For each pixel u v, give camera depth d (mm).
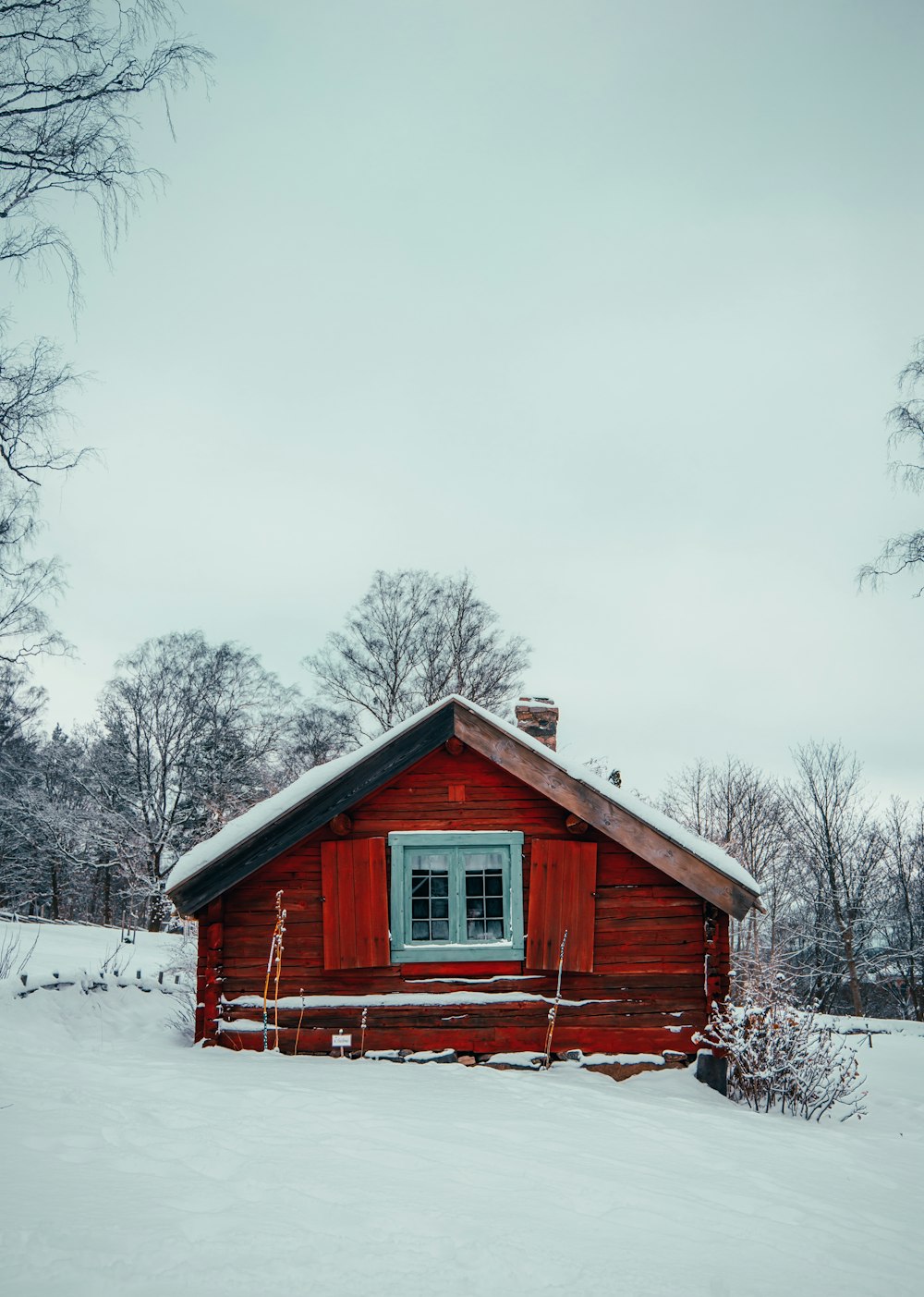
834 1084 12000
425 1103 8391
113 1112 6684
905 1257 5496
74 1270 3803
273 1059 10633
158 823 39719
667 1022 11359
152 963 22719
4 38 9547
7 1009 11016
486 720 11672
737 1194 6285
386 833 11773
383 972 11414
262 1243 4328
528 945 11438
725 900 11234
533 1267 4426
